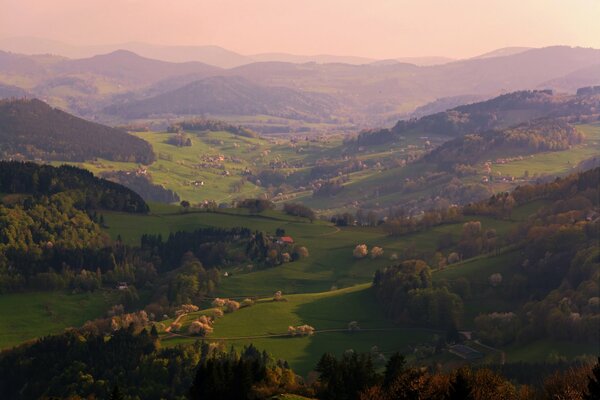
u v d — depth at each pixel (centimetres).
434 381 11169
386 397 11406
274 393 12631
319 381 13488
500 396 10638
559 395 10488
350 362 13262
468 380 10506
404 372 11950
